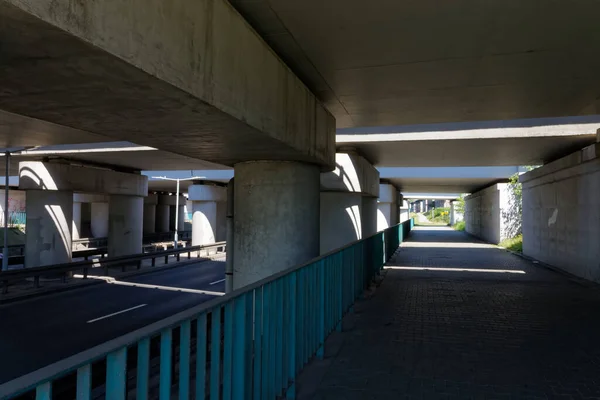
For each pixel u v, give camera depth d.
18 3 2.20
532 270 14.04
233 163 7.95
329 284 5.91
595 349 5.91
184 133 5.28
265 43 5.24
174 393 4.15
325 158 7.98
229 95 4.33
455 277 12.39
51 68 3.10
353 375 4.93
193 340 5.07
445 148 14.21
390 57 5.96
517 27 5.00
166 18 3.37
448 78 6.79
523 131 12.12
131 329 9.44
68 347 8.17
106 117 4.50
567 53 5.73
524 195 19.16
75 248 32.50
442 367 5.20
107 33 2.79
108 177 18.81
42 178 16.22
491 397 4.38
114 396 1.84
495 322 7.33
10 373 6.83
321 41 5.45
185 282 16.27
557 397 4.39
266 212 7.43
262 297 3.43
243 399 2.98
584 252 12.18
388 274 12.97
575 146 13.77
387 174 24.77
